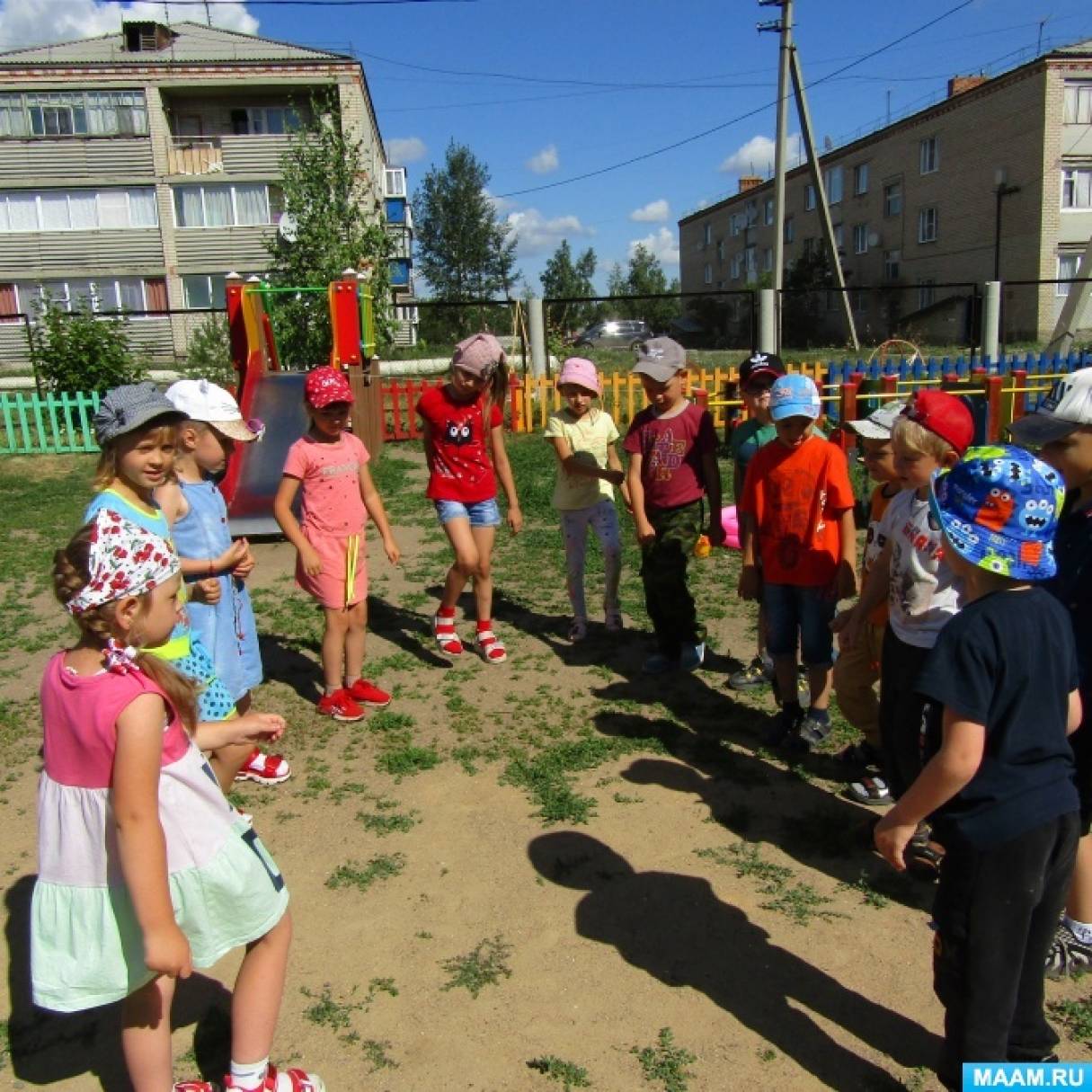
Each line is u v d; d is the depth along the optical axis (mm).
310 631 6238
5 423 14992
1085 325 35031
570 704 5035
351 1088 2562
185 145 35469
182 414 2773
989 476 2186
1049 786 2205
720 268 65625
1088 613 2611
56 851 2184
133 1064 2301
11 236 35594
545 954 3076
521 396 14750
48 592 7363
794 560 4223
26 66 34469
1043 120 34438
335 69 35031
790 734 4434
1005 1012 2264
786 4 26547
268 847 3732
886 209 44750
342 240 21219
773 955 3057
